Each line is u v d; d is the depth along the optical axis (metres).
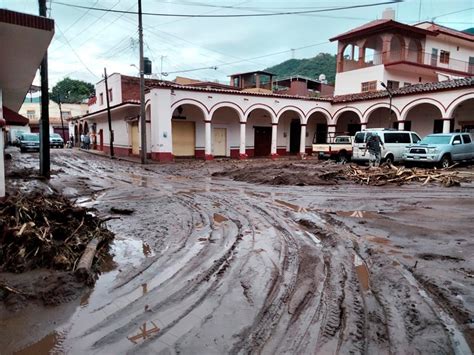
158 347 3.05
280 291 4.13
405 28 27.98
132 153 28.58
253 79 41.22
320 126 32.38
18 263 4.52
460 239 6.08
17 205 5.75
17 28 5.12
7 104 14.19
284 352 2.98
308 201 9.76
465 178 14.08
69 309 3.71
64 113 59.06
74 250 5.08
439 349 3.02
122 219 7.59
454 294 3.97
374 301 3.88
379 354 2.95
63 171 17.08
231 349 3.02
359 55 30.12
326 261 5.11
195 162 22.97
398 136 18.92
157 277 4.55
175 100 23.09
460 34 32.75
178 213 8.20
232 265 4.95
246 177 14.85
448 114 21.41
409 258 5.14
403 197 10.40
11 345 3.08
